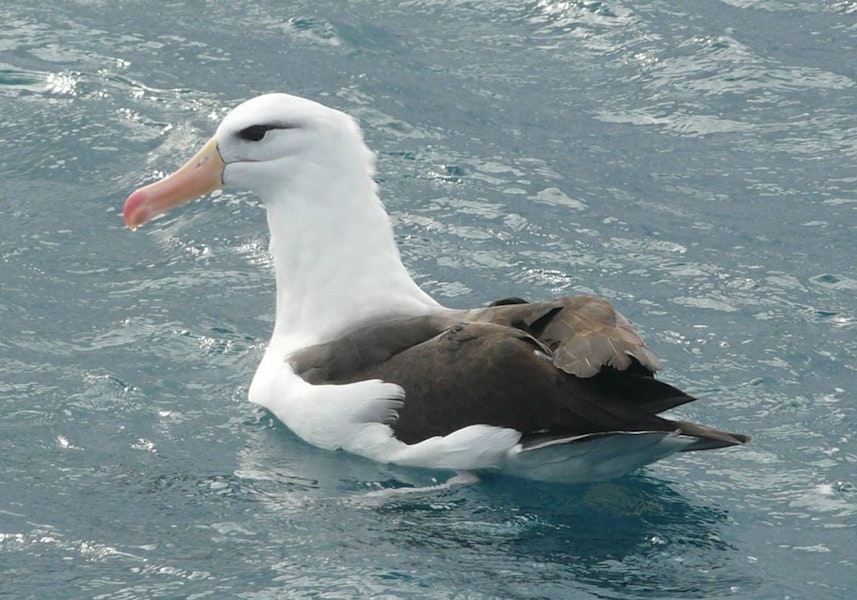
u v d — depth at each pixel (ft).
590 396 40.09
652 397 40.40
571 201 61.67
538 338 41.09
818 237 59.00
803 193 62.59
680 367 49.49
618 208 61.26
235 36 75.56
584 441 40.19
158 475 42.68
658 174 64.18
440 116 68.54
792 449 44.52
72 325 52.06
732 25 77.00
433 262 56.59
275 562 38.32
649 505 41.09
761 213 61.00
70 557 38.81
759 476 42.98
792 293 54.70
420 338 42.98
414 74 72.38
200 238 58.75
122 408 46.52
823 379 48.85
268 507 40.86
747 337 51.57
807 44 75.31
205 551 38.93
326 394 42.98
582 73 73.05
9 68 71.46
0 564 38.50
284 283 46.24
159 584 37.58
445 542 39.17
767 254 57.62
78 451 44.11
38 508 41.09
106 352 50.14
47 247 57.88
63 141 65.82
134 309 53.16
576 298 41.16
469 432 40.86
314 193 45.37
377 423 42.32
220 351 50.34
